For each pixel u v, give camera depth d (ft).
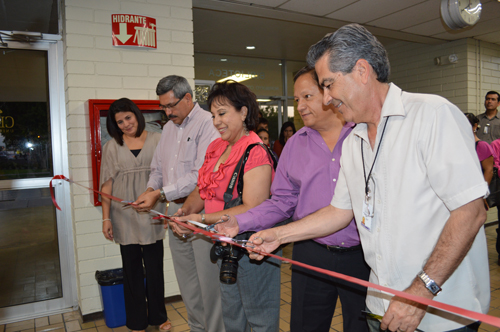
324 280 5.01
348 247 4.79
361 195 3.86
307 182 5.01
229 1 12.48
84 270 9.68
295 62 23.13
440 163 3.05
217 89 5.53
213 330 6.68
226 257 4.82
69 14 9.25
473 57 18.08
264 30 16.46
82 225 9.64
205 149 7.20
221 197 5.65
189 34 10.61
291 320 5.43
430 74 19.26
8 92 9.93
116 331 9.11
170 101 7.36
